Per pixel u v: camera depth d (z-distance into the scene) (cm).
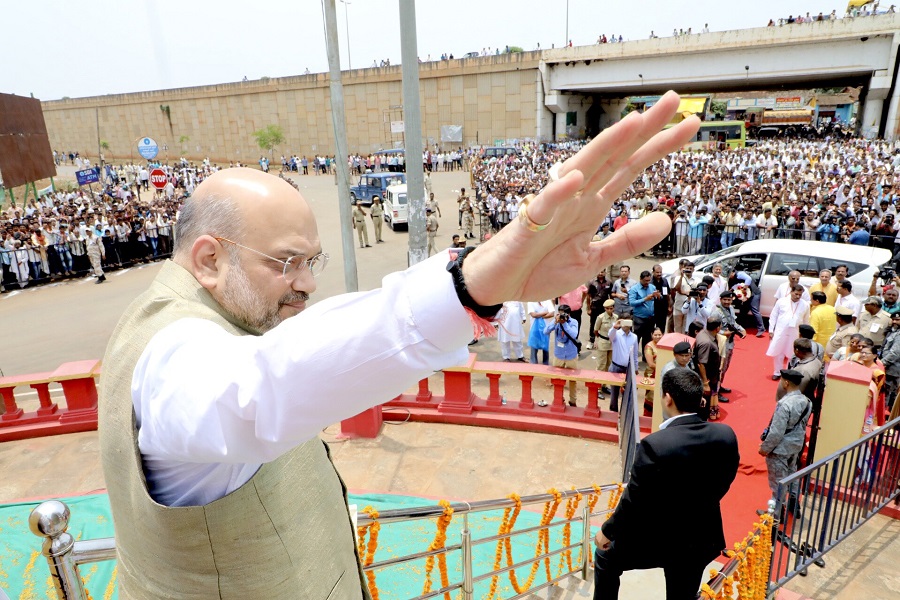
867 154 2983
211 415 79
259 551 106
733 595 462
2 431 736
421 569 471
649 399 816
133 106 6228
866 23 3225
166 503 100
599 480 656
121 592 119
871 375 626
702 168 2867
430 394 808
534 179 2734
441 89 4803
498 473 671
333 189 3788
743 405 827
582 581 465
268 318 112
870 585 520
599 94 4934
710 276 1030
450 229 2367
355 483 653
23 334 1287
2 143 2388
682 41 3756
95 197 3077
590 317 1086
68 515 173
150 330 103
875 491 579
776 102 5497
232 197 107
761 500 624
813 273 1084
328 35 723
